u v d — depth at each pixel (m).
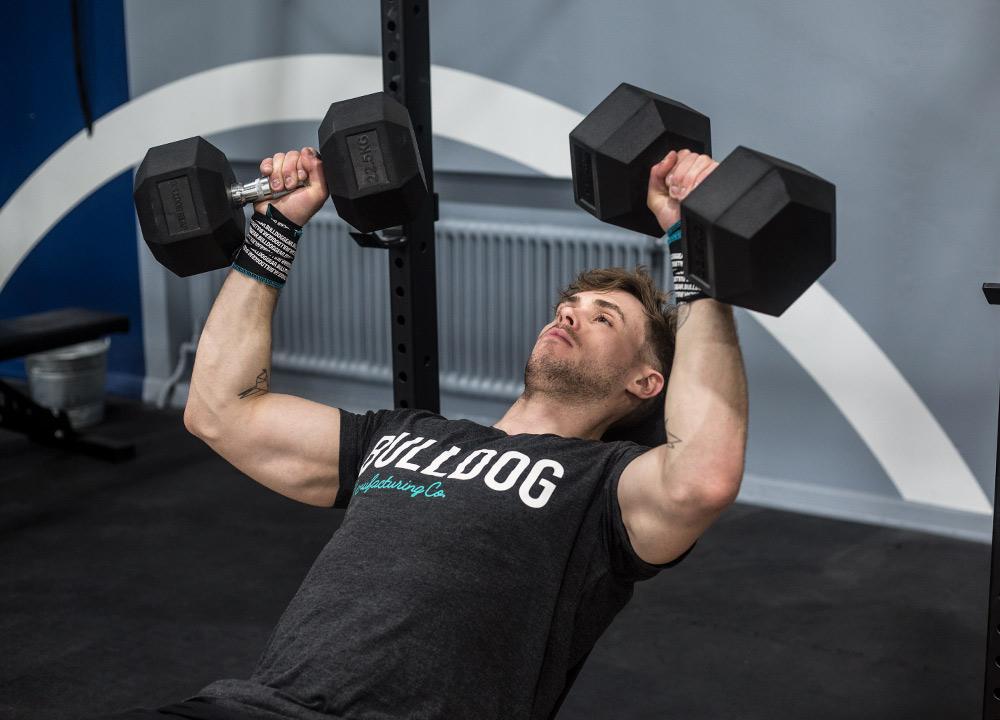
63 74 4.67
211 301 4.69
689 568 3.38
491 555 1.48
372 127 1.60
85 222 4.83
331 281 4.38
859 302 3.58
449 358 4.21
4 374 5.27
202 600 3.19
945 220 3.43
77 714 2.64
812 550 3.49
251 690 1.46
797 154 3.57
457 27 3.94
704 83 3.64
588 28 3.76
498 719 1.45
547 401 1.74
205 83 4.42
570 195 3.95
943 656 2.88
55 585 3.28
